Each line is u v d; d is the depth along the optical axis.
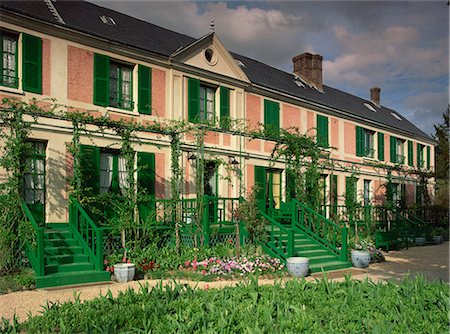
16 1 11.55
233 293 6.02
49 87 11.27
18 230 9.02
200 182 12.93
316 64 23.62
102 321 4.89
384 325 4.60
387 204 20.23
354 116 22.31
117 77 12.99
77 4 14.06
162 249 11.22
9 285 8.12
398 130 26.12
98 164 11.89
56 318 5.18
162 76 13.85
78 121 10.56
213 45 15.31
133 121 12.83
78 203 10.32
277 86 18.72
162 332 4.56
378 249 15.37
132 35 14.07
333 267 11.88
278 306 5.25
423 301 5.61
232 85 15.96
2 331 5.01
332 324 4.89
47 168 11.01
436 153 35.75
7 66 10.79
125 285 8.84
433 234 20.73
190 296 5.99
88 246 9.88
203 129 13.25
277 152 15.80
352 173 20.41
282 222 15.73
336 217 16.12
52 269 9.01
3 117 9.64
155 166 13.38
